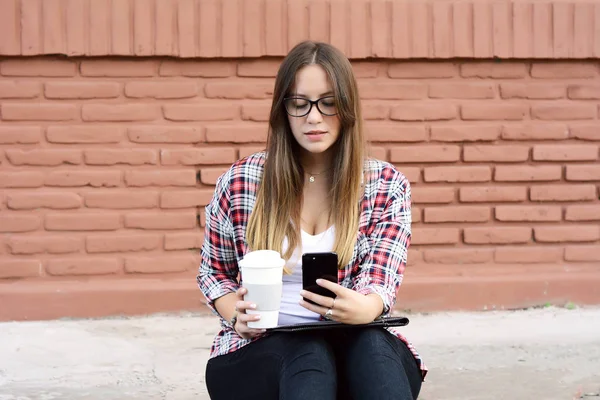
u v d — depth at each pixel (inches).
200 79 196.5
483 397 144.9
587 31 202.2
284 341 90.1
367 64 199.9
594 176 205.3
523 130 203.6
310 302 90.2
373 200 101.7
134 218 195.9
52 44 190.4
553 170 204.5
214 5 193.5
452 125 202.1
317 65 97.1
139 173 195.8
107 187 195.8
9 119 193.2
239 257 102.3
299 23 194.5
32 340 176.4
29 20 189.9
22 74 193.0
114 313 193.2
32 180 193.8
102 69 194.7
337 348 93.4
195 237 197.3
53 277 194.5
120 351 169.5
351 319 88.9
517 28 199.8
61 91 193.8
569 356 167.5
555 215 205.0
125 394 145.9
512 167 203.8
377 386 83.0
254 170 103.1
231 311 97.3
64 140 194.2
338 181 100.0
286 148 100.6
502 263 204.1
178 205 196.9
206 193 197.2
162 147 196.4
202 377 154.6
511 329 185.6
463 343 175.6
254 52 193.8
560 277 202.5
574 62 204.4
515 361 164.2
